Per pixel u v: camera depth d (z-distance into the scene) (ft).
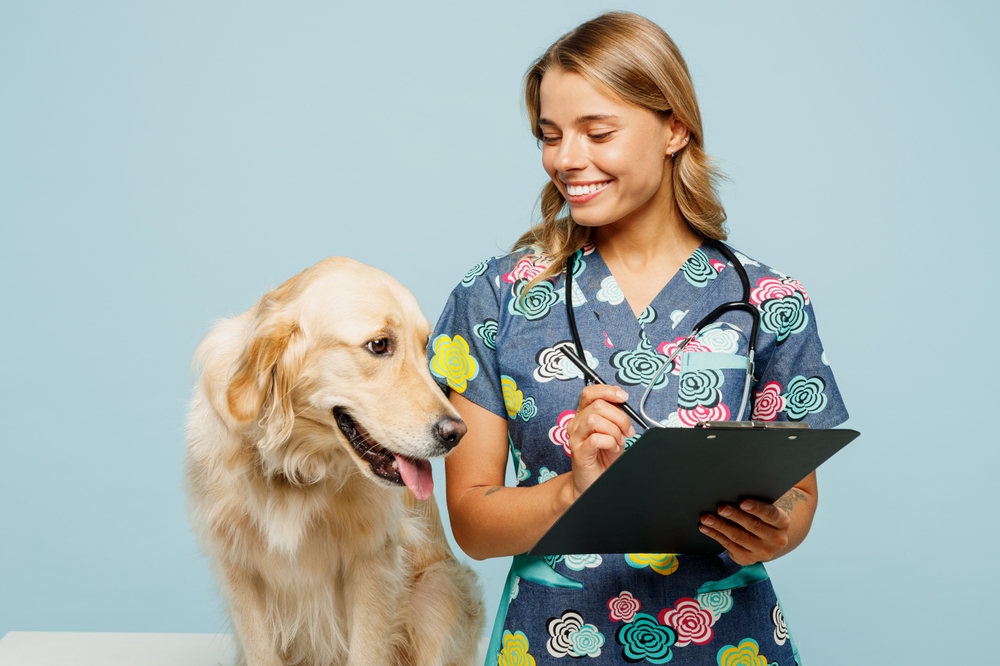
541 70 5.03
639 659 4.57
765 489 3.81
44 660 7.98
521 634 4.70
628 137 4.58
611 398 4.09
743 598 4.63
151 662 7.95
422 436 5.73
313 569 6.45
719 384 4.74
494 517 4.56
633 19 4.75
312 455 6.20
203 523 6.32
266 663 6.50
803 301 5.01
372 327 5.92
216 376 6.14
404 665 7.22
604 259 5.14
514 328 5.00
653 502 3.67
